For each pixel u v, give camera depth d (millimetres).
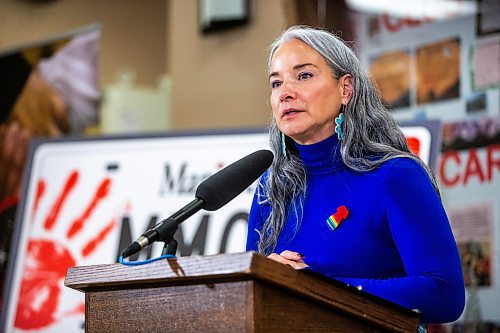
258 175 3033
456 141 7016
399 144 3379
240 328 2422
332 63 3299
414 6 7309
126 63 10758
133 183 6254
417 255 3031
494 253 6719
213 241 5891
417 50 7273
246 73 8086
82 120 7738
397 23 7379
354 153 3289
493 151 6848
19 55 7945
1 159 7695
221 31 8273
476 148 6918
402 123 5367
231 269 2398
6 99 7883
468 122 6992
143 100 9461
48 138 6598
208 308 2496
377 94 3438
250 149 6039
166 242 2748
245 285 2432
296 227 3314
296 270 2494
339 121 3303
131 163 6316
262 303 2439
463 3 7102
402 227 3078
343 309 2615
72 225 6297
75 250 6227
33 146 6594
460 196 6934
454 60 7105
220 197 2881
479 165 6887
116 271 2664
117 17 10805
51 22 10727
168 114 9508
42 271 6250
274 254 3092
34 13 10766
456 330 6629
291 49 3318
